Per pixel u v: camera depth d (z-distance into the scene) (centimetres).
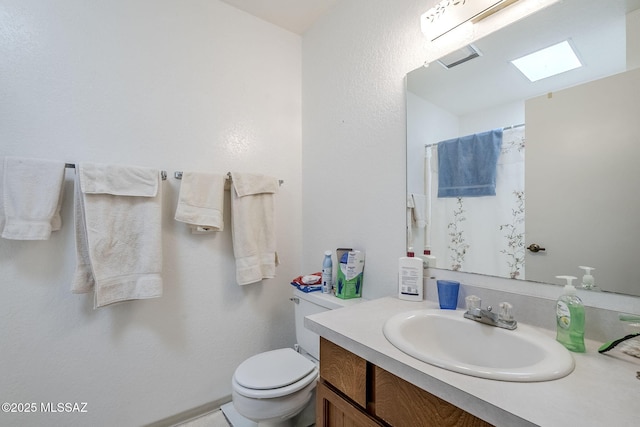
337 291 154
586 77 87
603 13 85
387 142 142
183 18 158
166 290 150
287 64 197
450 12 109
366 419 79
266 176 174
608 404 53
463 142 115
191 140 159
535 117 97
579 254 86
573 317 75
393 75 139
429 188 125
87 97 133
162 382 149
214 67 168
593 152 85
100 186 125
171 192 153
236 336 172
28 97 121
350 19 163
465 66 114
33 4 123
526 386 58
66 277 127
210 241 164
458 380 60
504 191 103
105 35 138
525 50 99
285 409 122
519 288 98
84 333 131
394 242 138
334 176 173
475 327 91
